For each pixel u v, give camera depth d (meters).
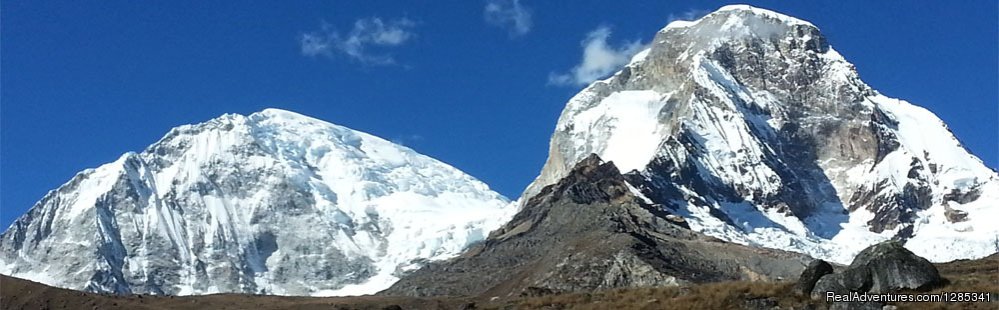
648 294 128.88
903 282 111.25
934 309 105.69
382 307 190.38
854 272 112.25
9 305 182.88
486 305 147.62
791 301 112.62
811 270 115.56
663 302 120.81
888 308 106.62
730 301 115.81
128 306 186.62
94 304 184.50
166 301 199.00
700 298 119.25
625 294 131.62
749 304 113.56
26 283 189.00
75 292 189.12
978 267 139.25
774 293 115.94
